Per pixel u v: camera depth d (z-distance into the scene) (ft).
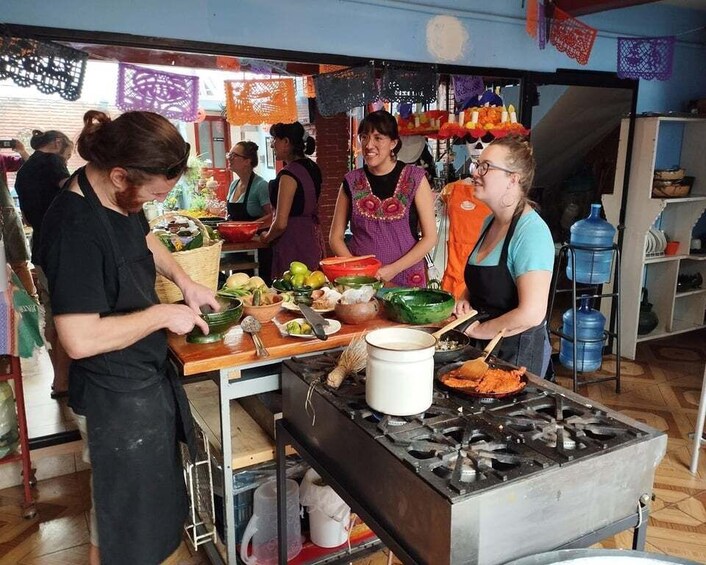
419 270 8.78
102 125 4.22
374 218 8.48
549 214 16.19
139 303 4.86
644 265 13.28
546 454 3.45
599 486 3.54
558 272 11.62
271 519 6.27
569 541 3.52
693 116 12.84
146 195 4.37
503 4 11.33
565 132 14.44
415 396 3.89
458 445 3.59
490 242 6.14
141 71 7.95
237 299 6.14
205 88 9.98
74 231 4.29
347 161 15.97
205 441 6.12
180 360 5.20
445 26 10.80
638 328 13.89
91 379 4.83
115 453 4.94
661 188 12.97
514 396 4.33
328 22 9.70
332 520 6.40
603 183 15.33
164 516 5.33
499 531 3.21
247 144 13.26
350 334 5.75
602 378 11.73
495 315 6.02
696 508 7.91
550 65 12.19
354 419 3.97
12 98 10.20
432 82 10.70
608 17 12.71
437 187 12.63
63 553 7.09
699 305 14.88
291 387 4.96
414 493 3.36
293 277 7.18
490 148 5.65
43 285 9.96
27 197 8.78
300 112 16.44
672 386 12.01
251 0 9.00
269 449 5.94
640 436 3.67
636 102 13.01
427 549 3.31
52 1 7.72
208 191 16.56
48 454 8.82
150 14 8.33
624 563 3.01
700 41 14.28
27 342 7.50
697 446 8.70
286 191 10.64
